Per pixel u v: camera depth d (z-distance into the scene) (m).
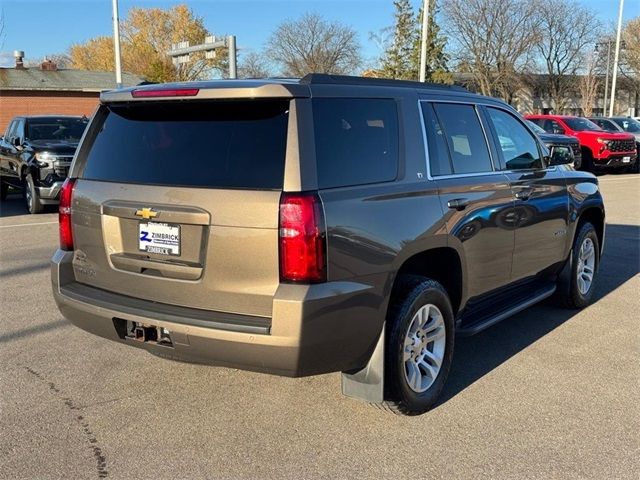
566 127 20.94
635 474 3.29
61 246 4.11
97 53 70.31
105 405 4.04
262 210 3.16
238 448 3.54
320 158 3.27
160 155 3.58
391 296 3.74
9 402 4.06
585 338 5.36
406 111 3.95
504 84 60.28
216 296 3.32
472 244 4.30
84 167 3.96
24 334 5.32
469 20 58.66
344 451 3.51
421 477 3.26
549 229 5.39
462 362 4.82
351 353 3.40
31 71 46.56
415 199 3.78
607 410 4.01
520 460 3.42
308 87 3.32
